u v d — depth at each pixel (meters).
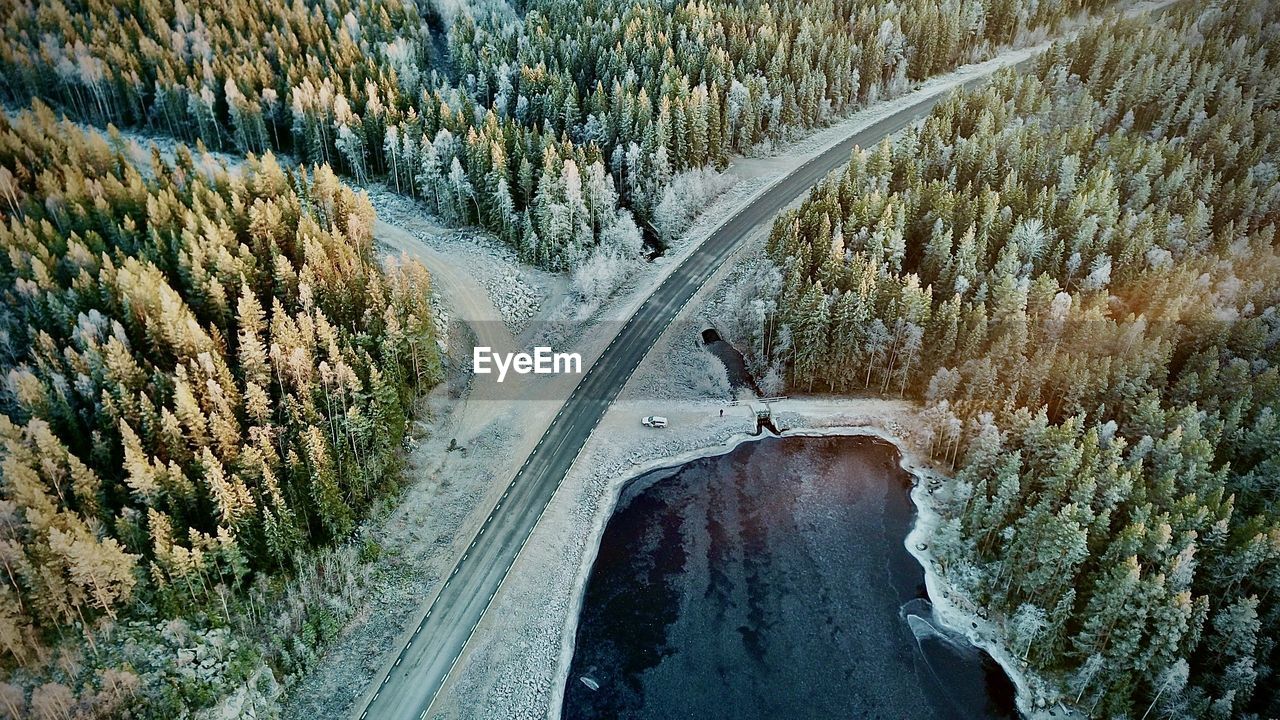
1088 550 76.81
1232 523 78.50
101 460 76.50
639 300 123.25
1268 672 66.75
